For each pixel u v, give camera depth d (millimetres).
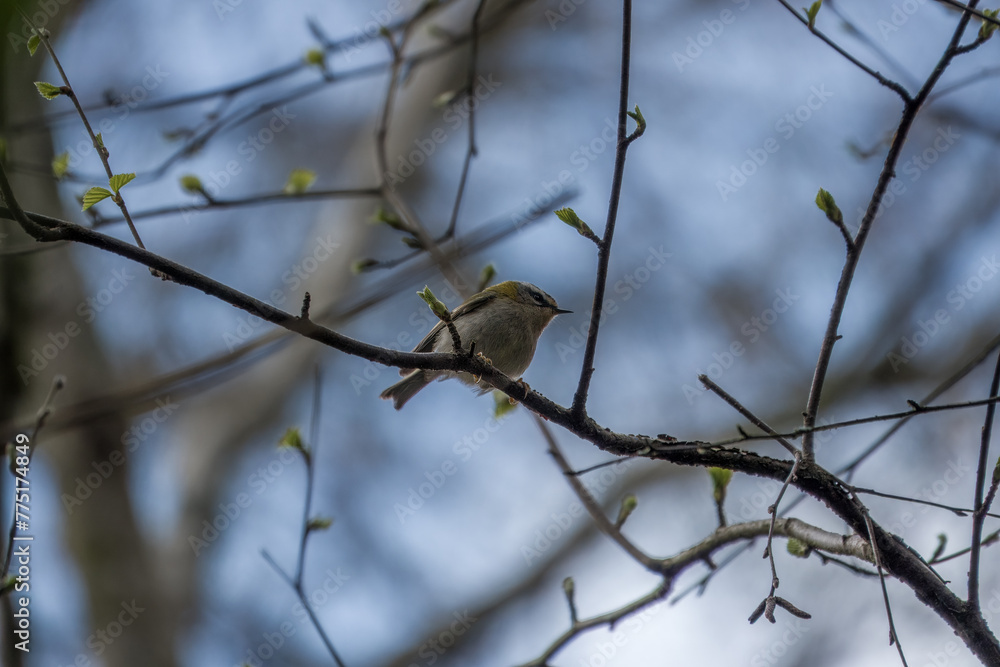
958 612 5625
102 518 13133
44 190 11898
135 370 16438
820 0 5508
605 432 6285
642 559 7051
